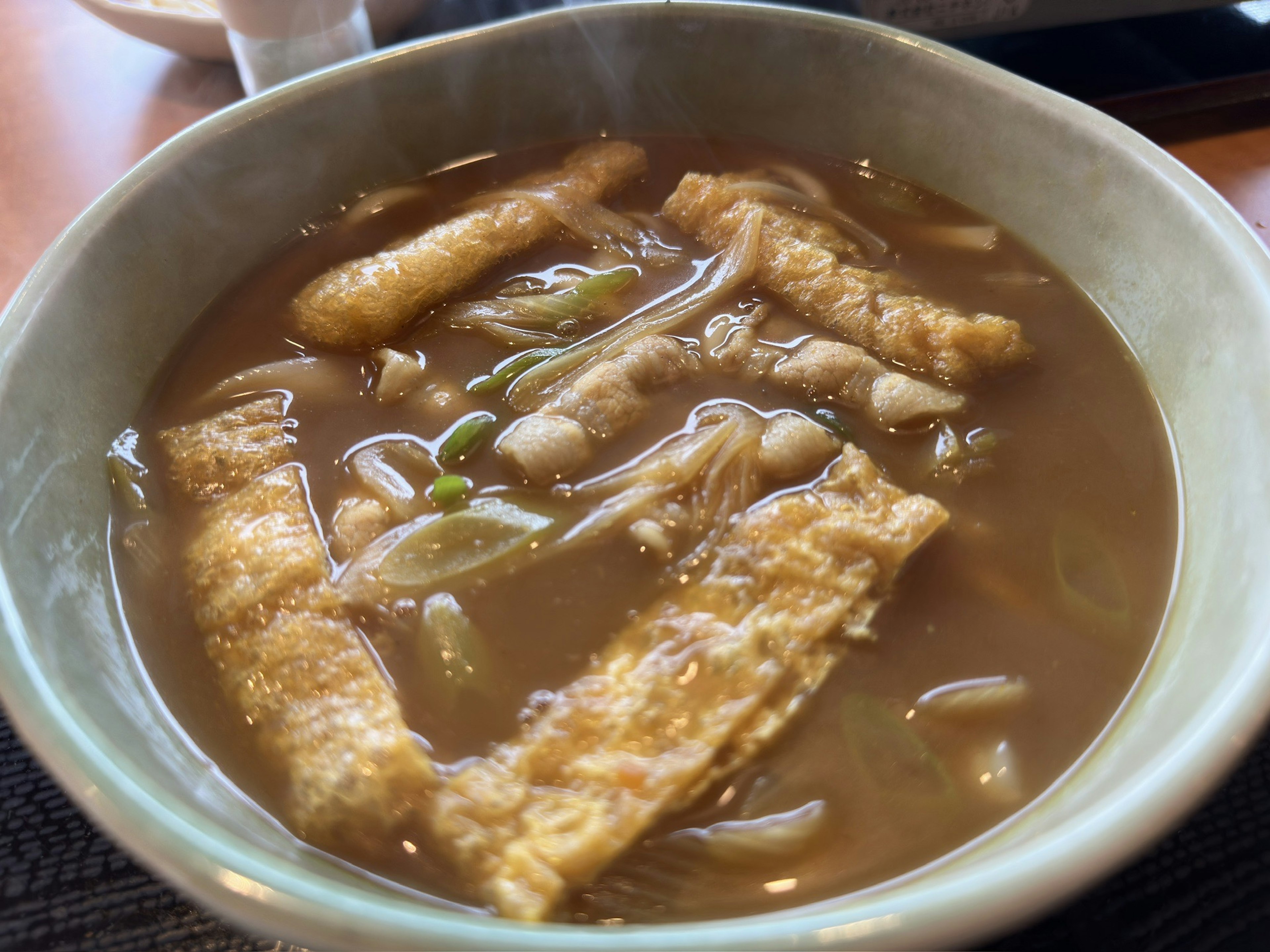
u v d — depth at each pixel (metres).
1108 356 0.18
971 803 0.13
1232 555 0.14
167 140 0.21
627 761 0.13
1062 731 0.14
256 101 0.19
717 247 0.20
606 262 0.20
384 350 0.19
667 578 0.15
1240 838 0.13
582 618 0.15
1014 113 0.19
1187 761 0.11
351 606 0.15
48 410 0.15
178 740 0.14
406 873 0.13
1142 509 0.16
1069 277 0.19
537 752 0.13
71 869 0.13
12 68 0.27
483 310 0.19
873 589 0.15
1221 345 0.16
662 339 0.18
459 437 0.17
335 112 0.20
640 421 0.17
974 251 0.20
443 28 0.27
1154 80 0.26
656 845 0.13
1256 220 0.21
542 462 0.16
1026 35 0.27
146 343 0.18
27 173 0.24
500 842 0.13
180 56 0.26
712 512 0.16
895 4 0.24
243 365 0.19
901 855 0.13
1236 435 0.15
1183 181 0.17
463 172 0.22
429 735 0.14
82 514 0.16
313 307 0.19
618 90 0.22
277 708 0.14
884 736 0.14
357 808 0.13
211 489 0.17
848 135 0.22
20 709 0.11
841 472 0.16
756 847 0.13
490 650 0.15
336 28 0.23
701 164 0.22
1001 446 0.17
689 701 0.14
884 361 0.18
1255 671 0.12
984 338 0.18
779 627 0.14
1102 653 0.15
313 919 0.10
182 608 0.15
